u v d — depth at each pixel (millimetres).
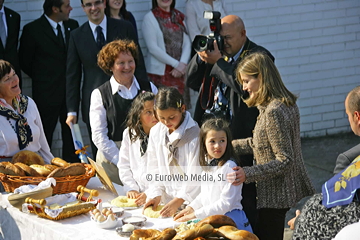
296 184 4605
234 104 5250
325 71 10977
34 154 4984
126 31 7871
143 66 7707
